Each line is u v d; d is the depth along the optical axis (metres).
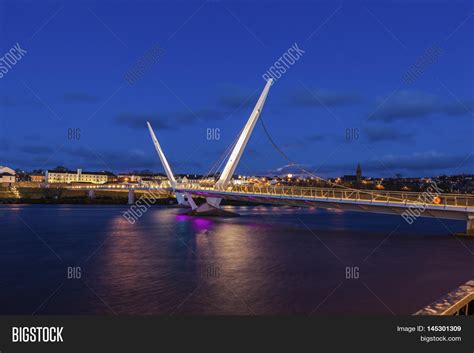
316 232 58.09
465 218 45.84
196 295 23.41
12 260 35.97
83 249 42.69
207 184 94.56
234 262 34.22
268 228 64.44
